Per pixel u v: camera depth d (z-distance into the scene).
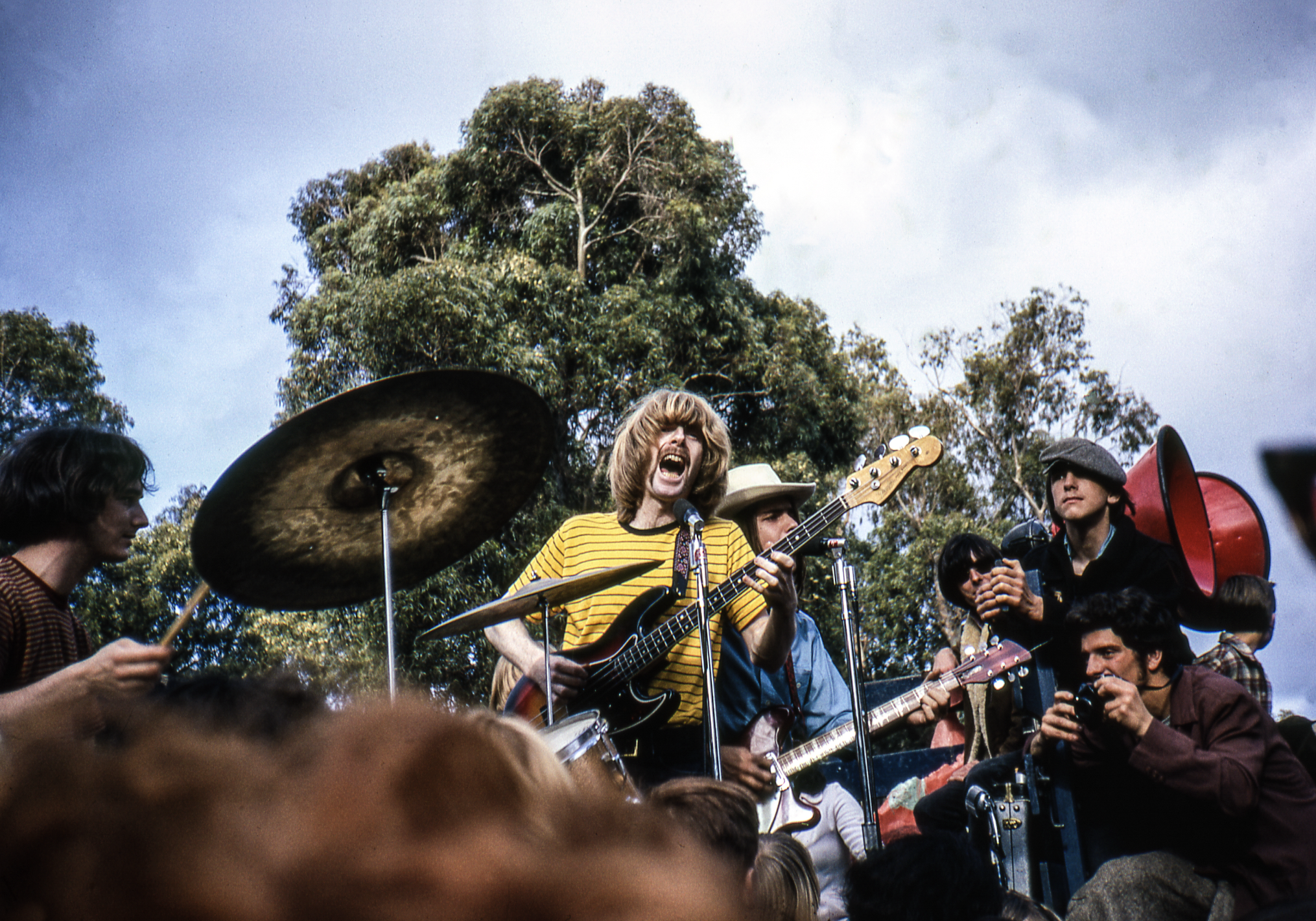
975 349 17.42
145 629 14.88
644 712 2.95
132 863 0.24
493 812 0.24
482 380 2.79
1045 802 2.76
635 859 0.23
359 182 15.92
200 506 2.68
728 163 14.92
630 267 14.68
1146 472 3.48
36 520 2.38
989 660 3.12
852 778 4.27
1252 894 2.48
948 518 16.14
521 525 11.58
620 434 3.38
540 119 14.43
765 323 15.43
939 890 1.84
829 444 15.87
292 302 15.26
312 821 0.24
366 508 3.01
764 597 3.04
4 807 0.25
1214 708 2.62
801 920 1.84
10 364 14.88
